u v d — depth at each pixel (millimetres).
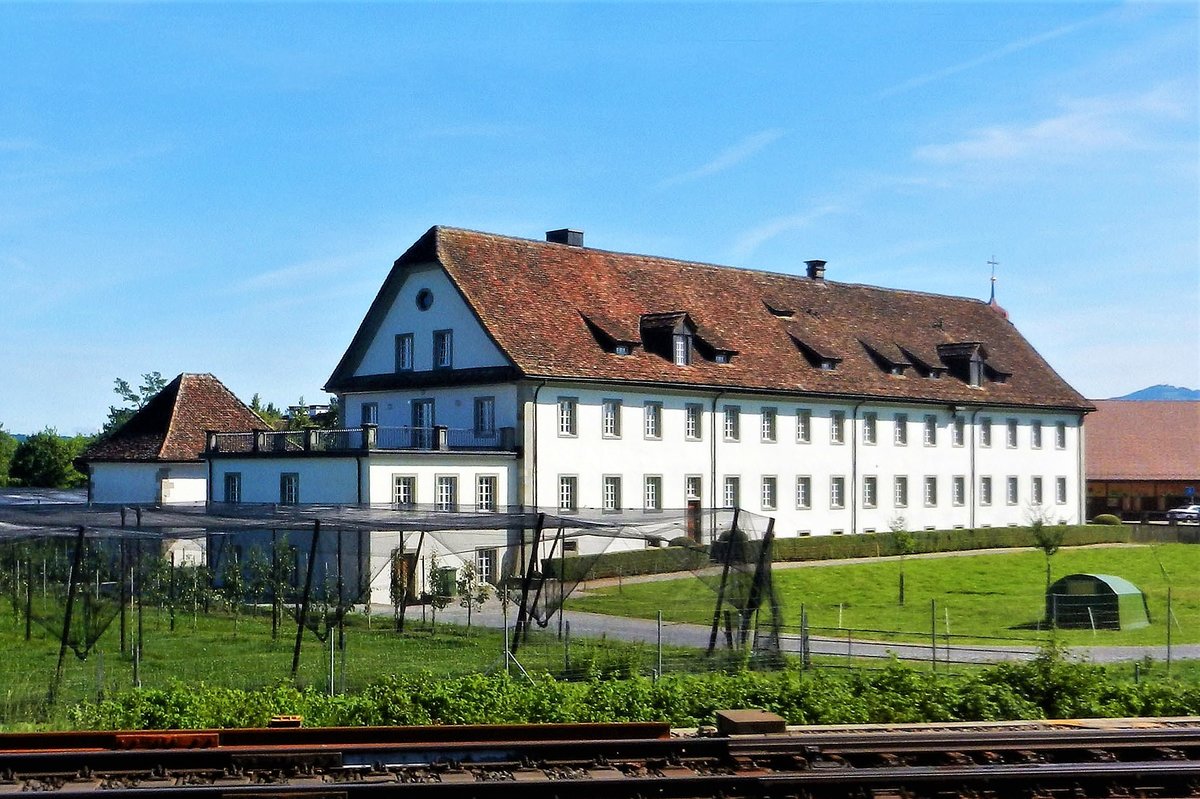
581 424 50875
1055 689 19531
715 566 27703
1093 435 95625
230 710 17703
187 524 28453
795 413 60438
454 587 39500
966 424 70438
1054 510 76500
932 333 73000
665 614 33406
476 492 47438
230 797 12164
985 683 19688
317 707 17938
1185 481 90625
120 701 18797
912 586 47688
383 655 28547
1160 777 13375
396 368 54062
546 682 20094
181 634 33219
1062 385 78125
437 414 52188
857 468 63594
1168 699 19328
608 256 59781
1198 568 55469
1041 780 13227
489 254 53938
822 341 64625
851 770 13438
